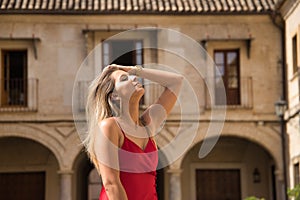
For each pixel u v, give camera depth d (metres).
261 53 38.75
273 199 41.41
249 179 42.22
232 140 41.78
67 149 38.00
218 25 38.69
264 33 38.78
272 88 38.59
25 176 41.75
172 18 38.34
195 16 38.38
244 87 38.59
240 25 38.72
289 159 37.16
